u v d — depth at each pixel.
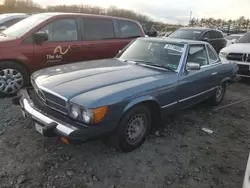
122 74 3.31
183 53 3.85
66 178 2.62
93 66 3.65
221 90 5.22
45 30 4.93
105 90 2.78
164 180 2.72
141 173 2.79
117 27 6.21
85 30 5.56
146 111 3.18
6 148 3.05
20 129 3.51
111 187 2.55
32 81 3.45
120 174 2.75
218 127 4.21
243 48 7.48
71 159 2.93
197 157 3.21
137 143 3.22
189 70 3.86
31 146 3.13
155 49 4.11
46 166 2.78
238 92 6.68
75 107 2.58
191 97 4.02
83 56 5.54
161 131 3.83
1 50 4.41
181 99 3.76
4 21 8.23
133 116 3.02
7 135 3.34
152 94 3.14
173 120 4.31
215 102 5.11
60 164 2.83
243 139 3.85
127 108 2.83
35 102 3.08
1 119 3.76
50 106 2.90
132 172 2.80
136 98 2.93
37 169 2.72
